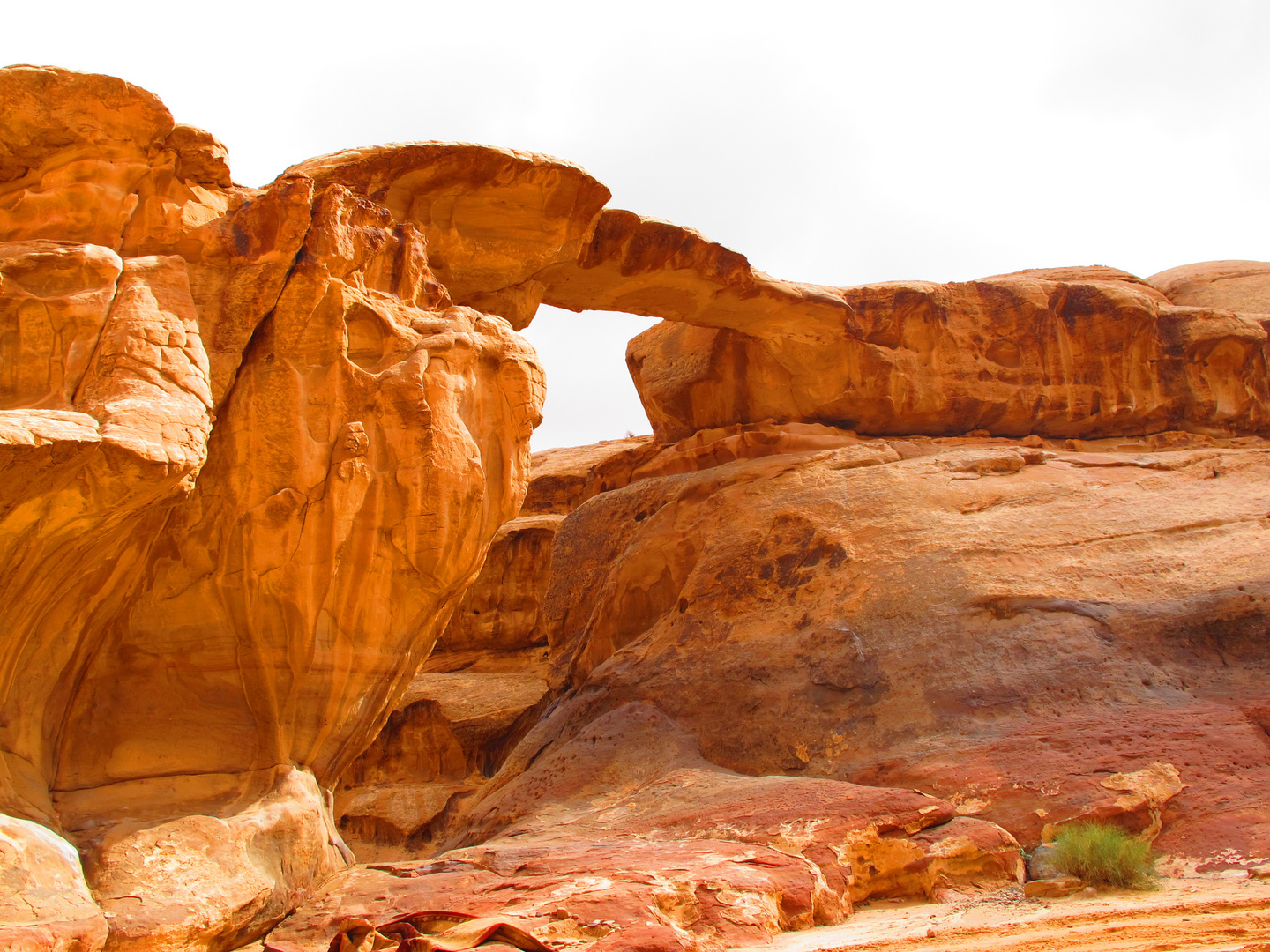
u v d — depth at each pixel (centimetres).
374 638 1013
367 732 1048
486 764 1908
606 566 1759
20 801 810
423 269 1125
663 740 1286
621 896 765
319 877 924
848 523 1431
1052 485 1447
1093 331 1716
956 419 1708
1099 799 970
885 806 974
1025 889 876
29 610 833
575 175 1291
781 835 945
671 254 1475
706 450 1758
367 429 1014
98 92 955
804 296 1611
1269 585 1197
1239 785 968
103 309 891
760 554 1462
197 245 983
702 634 1427
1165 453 1532
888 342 1703
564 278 1487
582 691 1525
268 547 970
